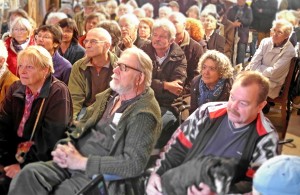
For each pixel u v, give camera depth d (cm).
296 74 410
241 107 182
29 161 249
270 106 431
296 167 150
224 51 549
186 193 193
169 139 223
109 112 233
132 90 219
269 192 148
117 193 214
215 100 284
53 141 249
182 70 328
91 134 230
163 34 320
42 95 250
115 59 298
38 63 245
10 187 221
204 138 195
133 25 412
